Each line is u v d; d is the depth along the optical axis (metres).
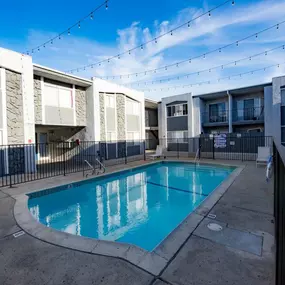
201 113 15.63
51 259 2.27
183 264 2.10
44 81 9.94
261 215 3.37
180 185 7.27
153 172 9.49
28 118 8.19
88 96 11.83
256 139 12.12
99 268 2.08
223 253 2.28
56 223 4.32
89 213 4.88
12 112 7.69
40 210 5.11
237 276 1.91
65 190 6.05
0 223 3.27
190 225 3.01
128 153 14.20
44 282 1.91
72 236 2.79
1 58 7.30
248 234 2.72
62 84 10.79
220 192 4.74
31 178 6.81
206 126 15.79
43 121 9.82
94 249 2.43
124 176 8.62
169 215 4.68
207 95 15.07
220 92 14.49
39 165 10.35
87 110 11.91
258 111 14.02
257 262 2.11
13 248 2.52
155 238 3.64
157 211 4.93
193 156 14.20
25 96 8.09
